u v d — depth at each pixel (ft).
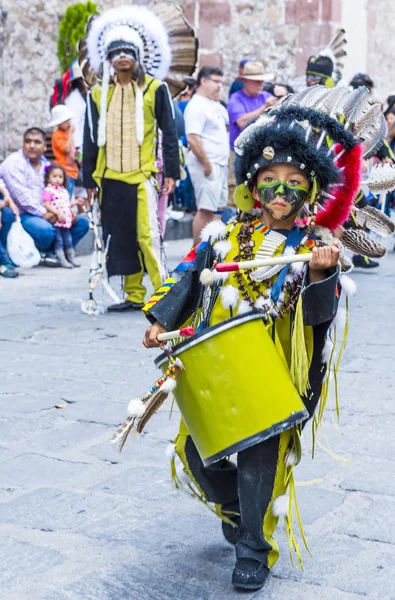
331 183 14.25
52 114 53.21
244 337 13.58
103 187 35.78
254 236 14.61
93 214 36.50
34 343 31.17
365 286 42.50
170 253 54.24
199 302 14.73
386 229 15.70
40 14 60.03
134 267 36.24
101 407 23.90
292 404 13.58
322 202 14.73
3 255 46.01
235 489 15.12
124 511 17.54
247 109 54.90
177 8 37.76
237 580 14.34
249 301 14.28
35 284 43.39
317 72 48.98
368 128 15.07
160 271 36.01
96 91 35.55
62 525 16.92
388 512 17.40
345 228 15.75
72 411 23.59
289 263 13.94
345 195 14.66
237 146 14.67
